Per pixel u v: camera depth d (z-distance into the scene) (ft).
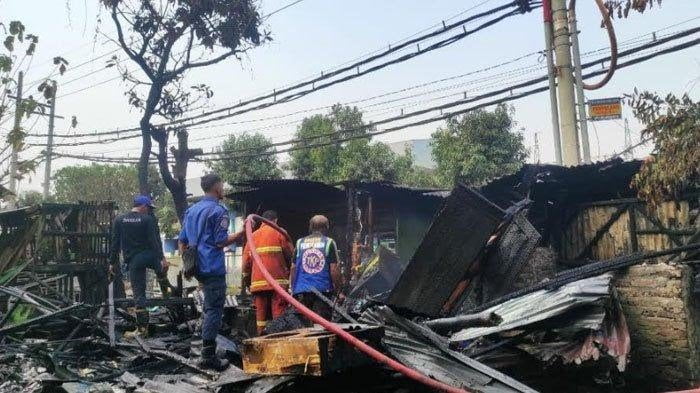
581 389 19.75
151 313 28.68
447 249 22.71
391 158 97.30
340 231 49.80
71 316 23.13
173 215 107.55
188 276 17.39
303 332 14.15
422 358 15.56
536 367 19.45
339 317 19.30
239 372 16.92
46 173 97.66
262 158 104.99
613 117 35.37
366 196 47.98
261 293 21.57
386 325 17.87
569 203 31.30
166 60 54.29
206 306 17.56
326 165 98.37
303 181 44.86
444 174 85.71
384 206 48.32
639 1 17.10
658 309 20.62
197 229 17.56
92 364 19.63
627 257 22.24
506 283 24.86
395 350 15.48
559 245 31.60
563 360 18.53
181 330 24.86
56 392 16.16
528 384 19.44
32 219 35.73
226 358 19.54
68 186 151.33
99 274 38.34
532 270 25.89
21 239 28.78
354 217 43.57
